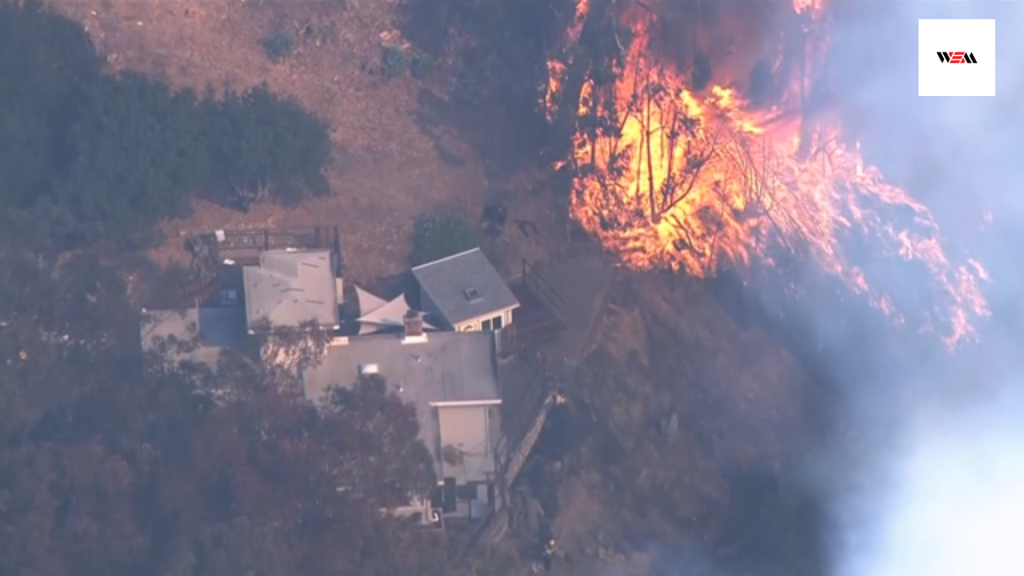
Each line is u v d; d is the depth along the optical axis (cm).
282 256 13400
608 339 14262
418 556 11919
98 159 13625
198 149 13888
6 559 11706
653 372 14300
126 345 12762
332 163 14512
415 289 13962
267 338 12712
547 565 12712
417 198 14525
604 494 13362
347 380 12825
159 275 13350
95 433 12406
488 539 12594
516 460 13088
